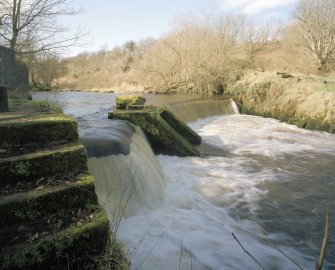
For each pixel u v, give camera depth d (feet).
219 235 20.24
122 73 167.63
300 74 76.28
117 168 23.54
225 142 44.14
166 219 21.97
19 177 14.84
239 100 73.00
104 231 13.85
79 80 166.61
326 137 49.52
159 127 35.65
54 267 12.50
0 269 11.20
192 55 87.86
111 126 31.19
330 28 91.50
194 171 31.83
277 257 18.25
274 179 30.48
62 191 14.34
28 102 35.70
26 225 13.33
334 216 23.21
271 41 129.59
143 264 16.84
